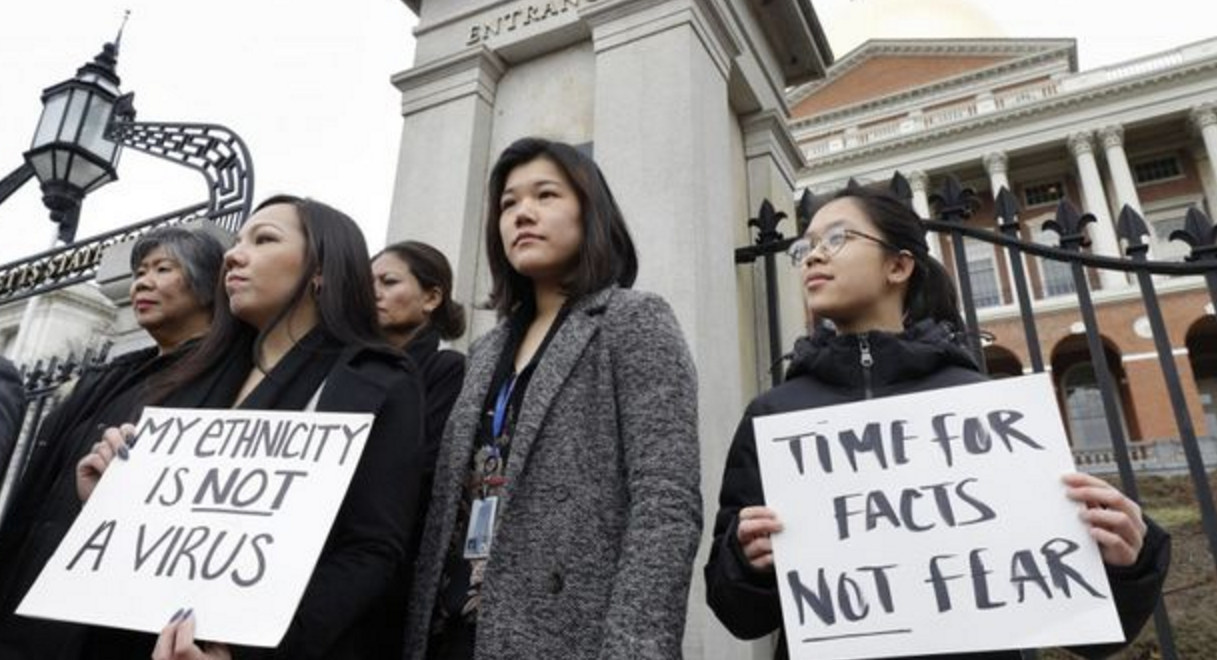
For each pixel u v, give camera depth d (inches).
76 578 54.4
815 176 1224.2
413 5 188.2
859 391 64.4
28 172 209.9
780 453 58.3
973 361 65.4
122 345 172.2
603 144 136.9
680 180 126.0
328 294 69.0
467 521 60.6
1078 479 50.8
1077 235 107.3
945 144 1167.6
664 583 49.1
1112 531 49.1
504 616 52.0
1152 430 906.1
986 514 51.9
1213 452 752.3
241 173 176.2
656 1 145.3
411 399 64.1
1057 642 46.9
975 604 49.5
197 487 57.2
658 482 52.9
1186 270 97.0
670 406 56.4
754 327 156.7
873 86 1467.8
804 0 184.5
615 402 59.1
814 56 196.2
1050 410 54.1
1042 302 1000.2
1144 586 50.4
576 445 57.7
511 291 74.2
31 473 75.2
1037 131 1128.2
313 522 52.7
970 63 1397.6
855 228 70.1
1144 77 1091.9
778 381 128.3
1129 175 1086.4
